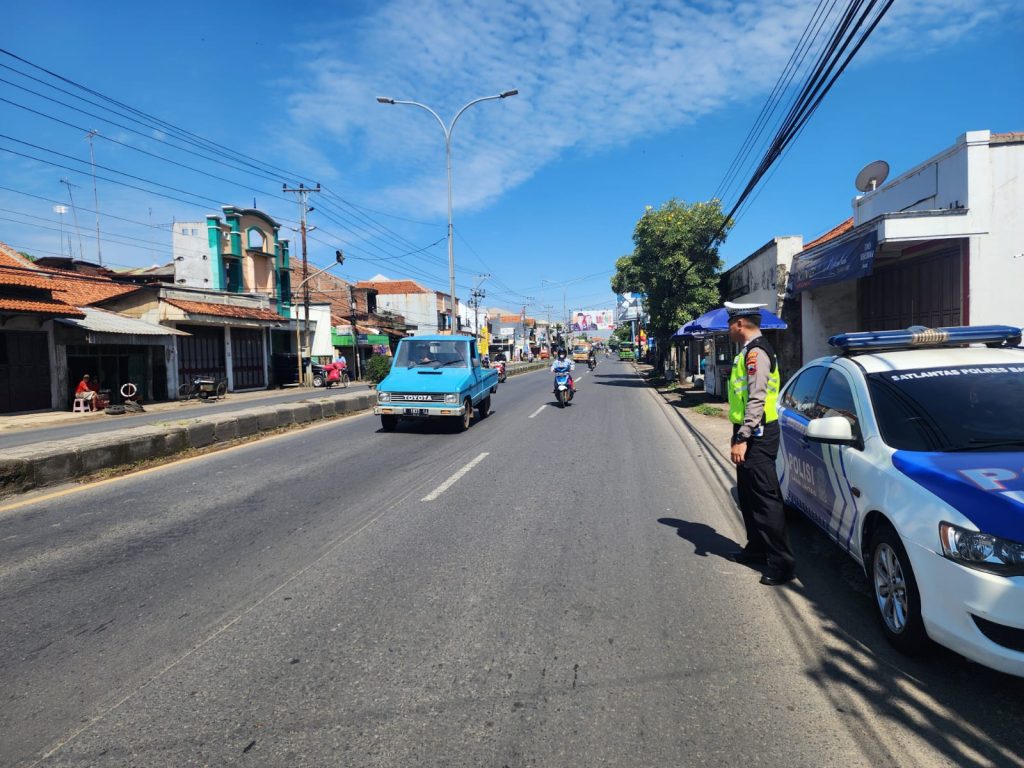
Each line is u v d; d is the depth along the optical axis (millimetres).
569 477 8242
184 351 27062
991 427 3805
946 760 2576
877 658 3422
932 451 3668
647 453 10133
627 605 4156
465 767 2557
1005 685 3135
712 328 15258
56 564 4961
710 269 24906
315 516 6332
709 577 4660
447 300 66688
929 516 3158
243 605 4172
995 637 2848
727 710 2953
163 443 9523
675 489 7559
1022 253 8258
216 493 7336
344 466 9016
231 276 31875
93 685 3193
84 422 17859
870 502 3686
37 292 20000
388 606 4145
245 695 3090
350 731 2799
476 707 2984
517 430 13008
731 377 4781
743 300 19766
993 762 2559
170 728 2822
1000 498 3045
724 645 3594
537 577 4660
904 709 2941
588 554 5172
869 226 9117
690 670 3320
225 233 31250
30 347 20062
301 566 4895
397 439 11719
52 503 6879
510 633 3756
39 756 2635
